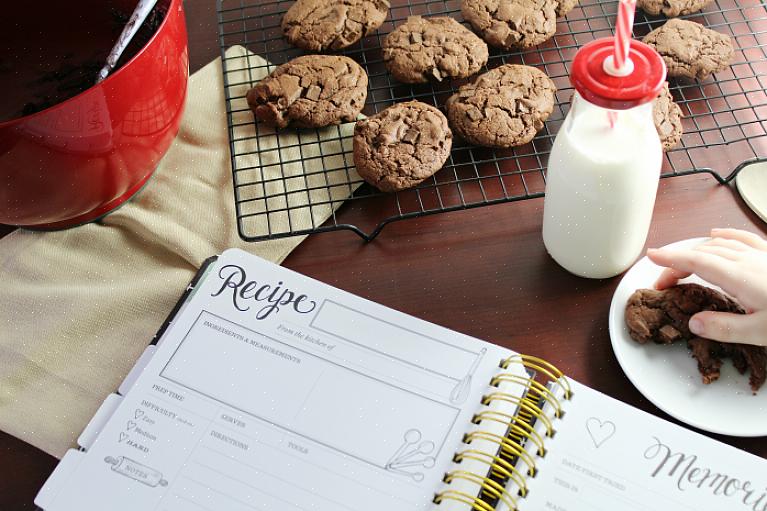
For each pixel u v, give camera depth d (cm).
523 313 83
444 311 84
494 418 71
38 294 86
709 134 95
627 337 78
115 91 76
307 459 71
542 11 102
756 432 71
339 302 80
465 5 104
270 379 76
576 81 68
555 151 77
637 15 107
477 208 91
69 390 80
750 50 102
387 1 106
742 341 72
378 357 76
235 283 81
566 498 67
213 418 74
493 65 103
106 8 95
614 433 70
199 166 96
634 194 74
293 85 96
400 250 88
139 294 85
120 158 83
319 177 94
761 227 87
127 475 71
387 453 71
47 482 71
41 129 74
